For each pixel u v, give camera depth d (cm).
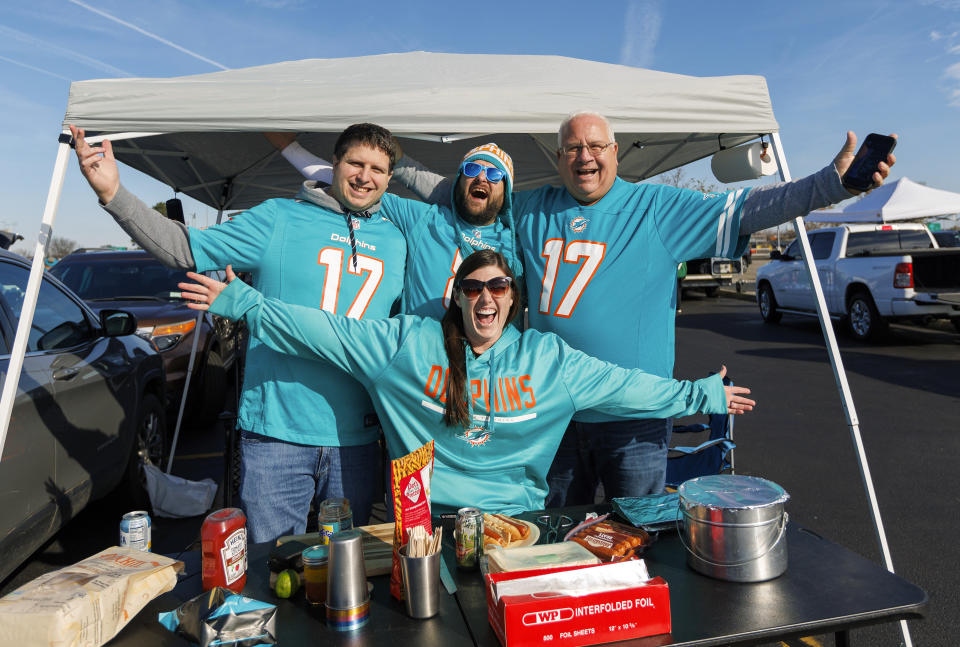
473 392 202
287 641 133
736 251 241
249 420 242
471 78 266
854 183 199
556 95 265
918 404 649
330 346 204
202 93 247
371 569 159
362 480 250
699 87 275
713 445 301
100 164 205
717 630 133
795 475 460
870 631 268
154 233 219
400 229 271
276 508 239
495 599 134
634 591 132
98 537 365
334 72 265
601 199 260
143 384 399
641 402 209
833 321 1202
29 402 261
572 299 254
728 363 914
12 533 244
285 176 472
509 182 262
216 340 588
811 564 161
